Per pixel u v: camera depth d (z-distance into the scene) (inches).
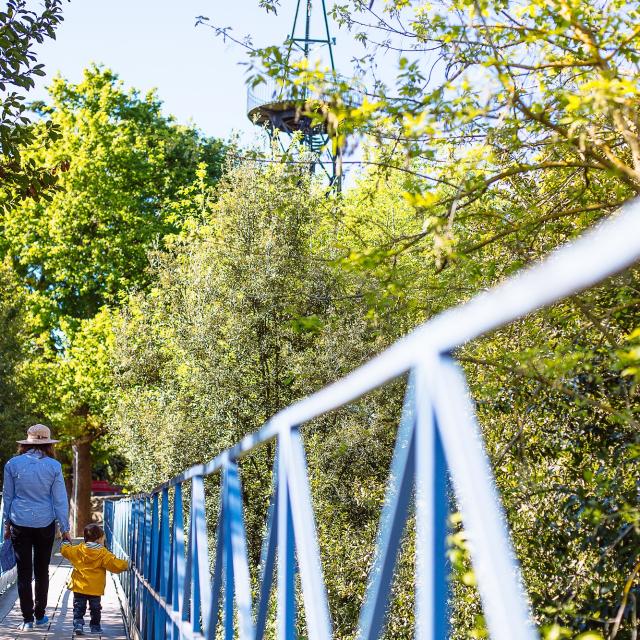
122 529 613.0
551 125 176.7
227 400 569.9
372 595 61.2
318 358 506.0
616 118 159.5
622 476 159.3
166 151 1291.8
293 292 525.0
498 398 185.8
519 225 195.9
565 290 34.6
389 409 471.8
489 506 42.9
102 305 1293.1
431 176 214.2
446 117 172.2
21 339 1122.7
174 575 229.5
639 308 174.2
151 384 691.4
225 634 128.8
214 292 585.6
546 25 177.8
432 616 47.9
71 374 1235.2
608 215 198.8
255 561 546.0
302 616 266.2
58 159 1226.0
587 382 168.7
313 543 81.8
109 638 385.1
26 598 382.9
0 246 1285.7
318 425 486.3
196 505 174.4
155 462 640.4
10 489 382.3
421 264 236.8
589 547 157.9
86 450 1416.1
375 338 464.1
